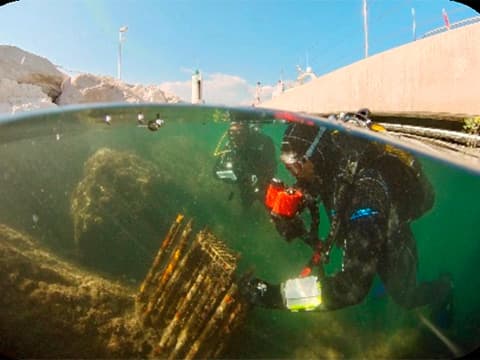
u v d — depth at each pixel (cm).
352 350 276
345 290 197
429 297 291
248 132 377
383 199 204
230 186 487
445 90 666
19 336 234
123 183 479
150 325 265
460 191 433
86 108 490
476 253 461
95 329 253
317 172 241
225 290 249
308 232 265
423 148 420
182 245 282
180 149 610
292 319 305
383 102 861
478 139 516
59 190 515
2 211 455
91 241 424
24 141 519
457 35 631
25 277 271
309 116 392
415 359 256
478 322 269
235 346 260
